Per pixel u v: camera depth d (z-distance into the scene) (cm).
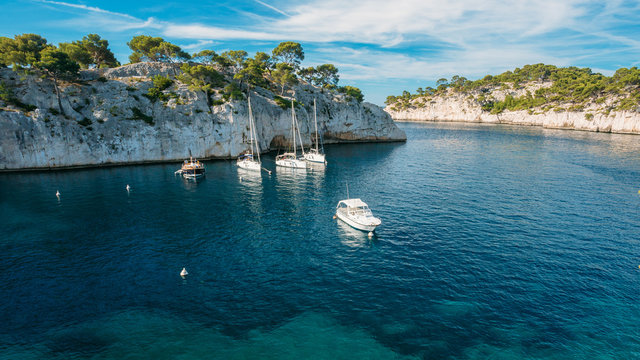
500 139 14538
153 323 2558
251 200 5641
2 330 2472
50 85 8138
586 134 16388
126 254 3659
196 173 7138
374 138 14500
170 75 10400
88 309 2722
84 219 4694
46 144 7619
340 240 4044
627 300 2794
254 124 9438
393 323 2547
